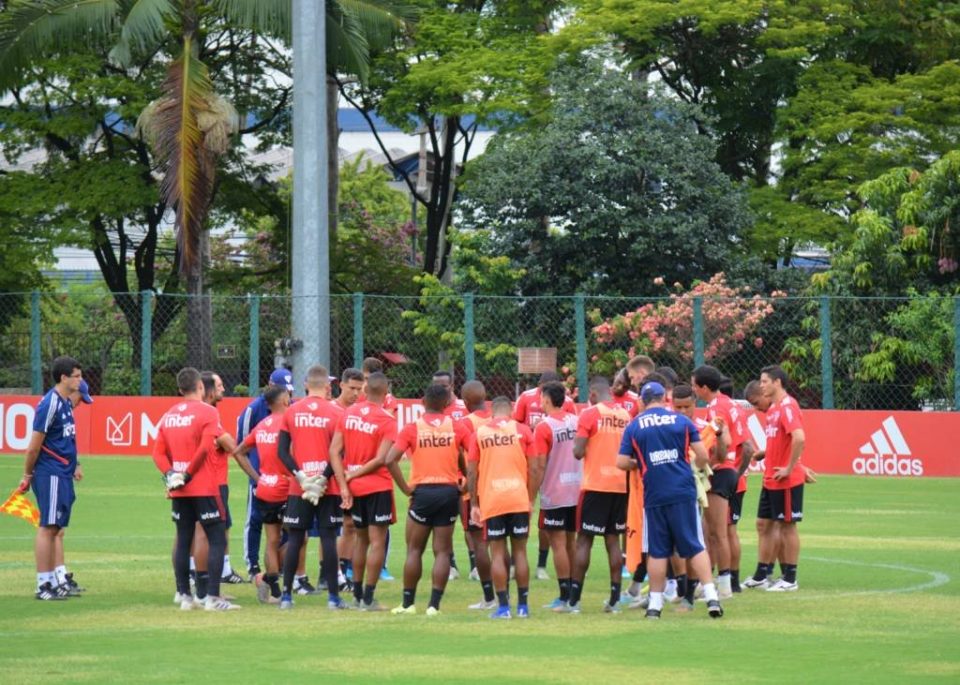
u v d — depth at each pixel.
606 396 28.44
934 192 69.62
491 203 78.88
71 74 82.19
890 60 93.44
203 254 96.62
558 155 78.19
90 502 49.06
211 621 26.58
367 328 67.31
